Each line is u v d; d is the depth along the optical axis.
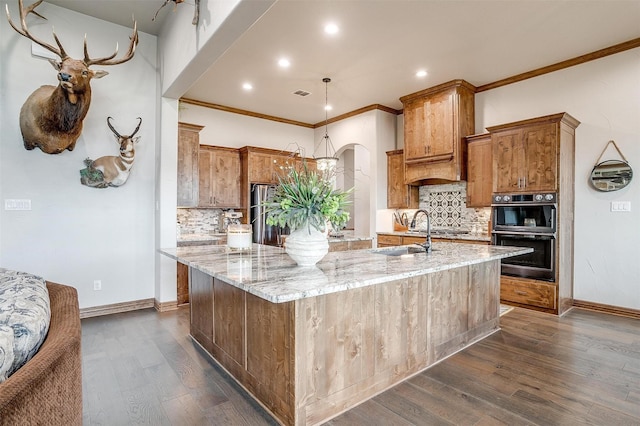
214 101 5.87
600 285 4.07
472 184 5.00
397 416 2.01
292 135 7.09
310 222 2.17
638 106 3.82
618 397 2.20
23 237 3.47
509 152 4.32
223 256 2.67
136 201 4.15
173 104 4.18
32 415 0.76
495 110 5.02
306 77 4.82
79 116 3.15
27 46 3.47
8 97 3.39
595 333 3.33
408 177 5.61
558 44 3.90
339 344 2.05
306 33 3.65
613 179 3.96
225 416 2.02
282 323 1.95
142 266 4.20
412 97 5.48
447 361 2.73
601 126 4.07
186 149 4.97
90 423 1.93
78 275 3.78
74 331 1.10
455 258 2.64
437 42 3.85
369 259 2.57
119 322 3.65
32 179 3.52
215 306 2.72
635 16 3.34
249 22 2.48
